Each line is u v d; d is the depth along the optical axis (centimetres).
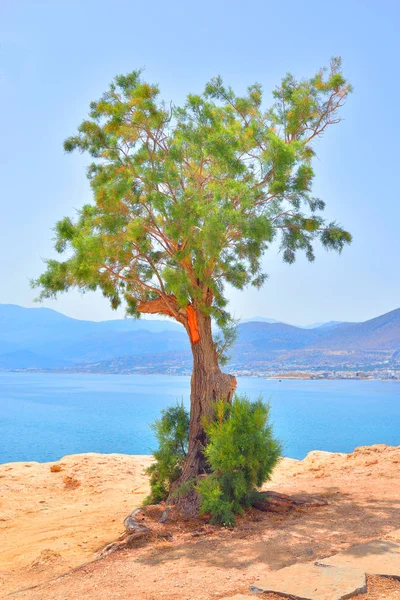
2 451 5356
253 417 1077
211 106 1235
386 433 7488
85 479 1777
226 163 1157
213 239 1069
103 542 1062
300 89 1337
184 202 1124
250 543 820
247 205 1123
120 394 18812
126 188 1124
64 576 763
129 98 1236
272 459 1080
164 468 1223
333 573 604
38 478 1811
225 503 974
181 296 1152
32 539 1152
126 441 6200
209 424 1121
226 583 634
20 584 823
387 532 810
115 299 1388
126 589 660
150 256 1396
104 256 1130
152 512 1049
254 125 1235
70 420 9075
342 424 8856
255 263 1394
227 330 1293
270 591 564
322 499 1123
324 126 1349
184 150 1209
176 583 657
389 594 544
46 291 1191
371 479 1377
